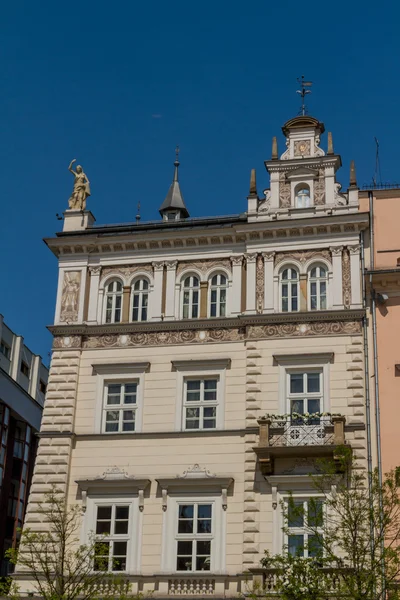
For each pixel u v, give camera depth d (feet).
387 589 116.98
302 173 156.87
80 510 143.13
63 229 163.12
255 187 158.20
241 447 142.20
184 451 143.84
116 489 143.74
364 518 118.93
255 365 146.61
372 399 141.18
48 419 150.00
